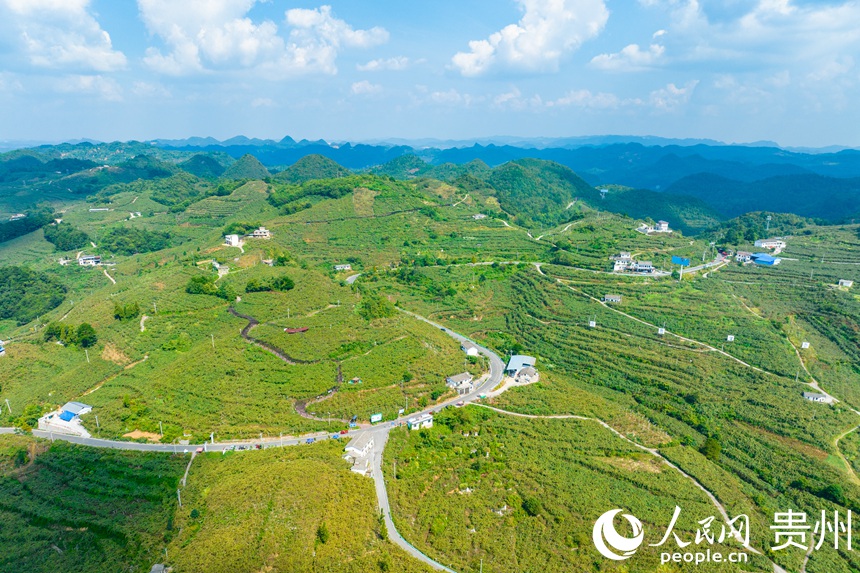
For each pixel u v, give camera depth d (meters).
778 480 126.25
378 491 111.38
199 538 93.38
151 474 114.12
